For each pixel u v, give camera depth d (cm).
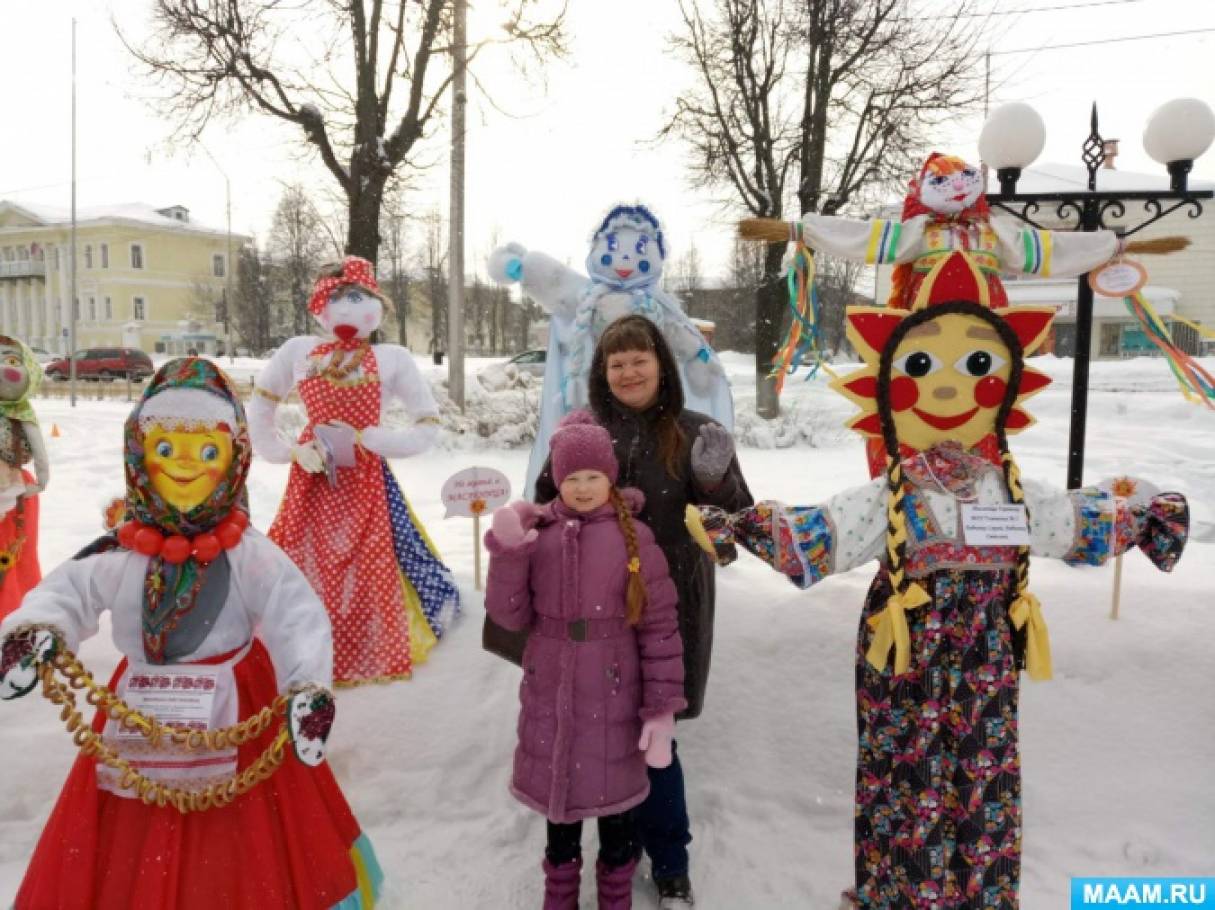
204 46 1188
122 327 4831
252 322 4338
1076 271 330
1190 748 295
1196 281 2553
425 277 4862
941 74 1426
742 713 324
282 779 210
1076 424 405
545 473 271
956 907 217
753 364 3091
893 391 227
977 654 218
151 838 198
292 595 211
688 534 259
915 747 218
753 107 1509
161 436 205
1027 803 288
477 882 261
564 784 222
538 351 2394
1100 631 328
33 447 380
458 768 310
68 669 202
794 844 280
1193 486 775
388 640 340
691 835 271
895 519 216
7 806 287
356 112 1240
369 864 227
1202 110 360
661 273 359
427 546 375
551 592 229
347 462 352
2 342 371
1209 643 320
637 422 260
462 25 1154
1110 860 268
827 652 336
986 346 223
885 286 1922
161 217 5112
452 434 1058
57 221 4959
